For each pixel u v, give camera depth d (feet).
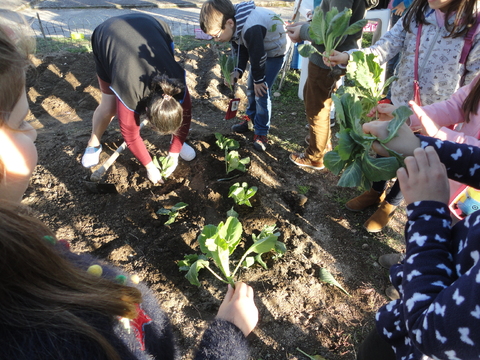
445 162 3.44
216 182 9.87
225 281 6.99
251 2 9.54
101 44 8.13
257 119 11.01
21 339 1.74
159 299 7.41
